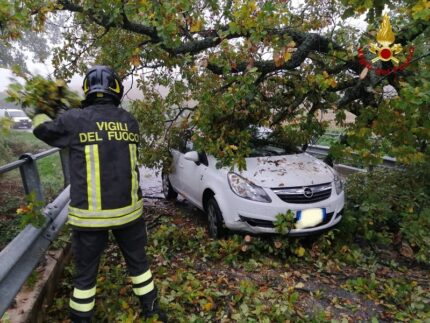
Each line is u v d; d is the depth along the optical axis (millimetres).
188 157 5344
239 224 4352
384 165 7387
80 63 5703
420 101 3100
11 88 2383
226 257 4203
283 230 4059
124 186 2453
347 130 4352
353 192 5836
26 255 2736
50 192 4812
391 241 4617
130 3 3697
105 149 2400
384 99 4668
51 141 2398
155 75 5730
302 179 4391
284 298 3389
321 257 4297
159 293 3314
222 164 4422
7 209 4137
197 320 2982
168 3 3475
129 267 2717
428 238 4344
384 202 5062
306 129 5355
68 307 2988
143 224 2736
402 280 3887
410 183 5746
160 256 4176
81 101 2660
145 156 5977
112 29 5035
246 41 3754
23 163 2896
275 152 5383
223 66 4031
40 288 2713
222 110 4477
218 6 4418
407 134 3838
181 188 6098
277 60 3785
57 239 3600
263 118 5152
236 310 3217
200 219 5902
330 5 5145
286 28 4578
